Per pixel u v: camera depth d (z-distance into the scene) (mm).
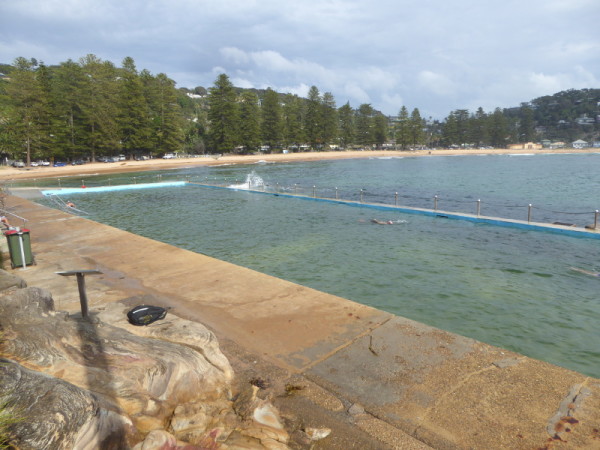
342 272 11531
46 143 70875
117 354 3244
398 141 147875
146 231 19031
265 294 6957
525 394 3824
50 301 3635
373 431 3338
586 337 7316
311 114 120312
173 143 91688
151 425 2744
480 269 11594
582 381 4027
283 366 4480
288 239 16203
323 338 5184
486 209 24766
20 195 33062
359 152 130500
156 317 4559
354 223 19172
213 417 3193
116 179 53406
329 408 3674
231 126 102062
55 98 73188
